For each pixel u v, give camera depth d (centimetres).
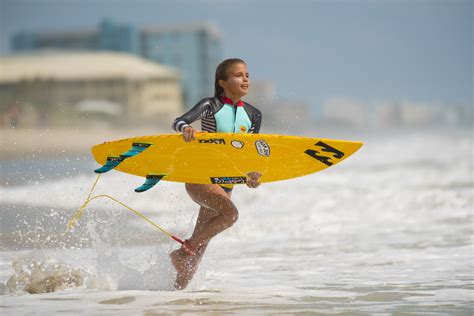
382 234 3183
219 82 2053
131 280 2055
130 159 2050
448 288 1972
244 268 2375
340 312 1684
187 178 2027
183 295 1900
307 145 2022
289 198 4706
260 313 1675
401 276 2183
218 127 2033
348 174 6806
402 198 4538
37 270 2064
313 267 2388
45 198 3878
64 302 1806
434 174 6456
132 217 3441
